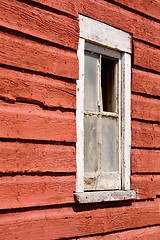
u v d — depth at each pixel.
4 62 2.25
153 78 3.52
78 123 2.73
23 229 2.30
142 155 3.34
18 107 2.34
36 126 2.41
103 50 3.09
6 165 2.23
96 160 2.96
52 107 2.54
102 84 3.34
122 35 3.21
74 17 2.76
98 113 3.01
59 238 2.51
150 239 3.31
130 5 3.29
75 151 2.68
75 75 2.71
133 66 3.33
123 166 3.16
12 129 2.27
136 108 3.31
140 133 3.34
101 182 2.97
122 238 3.02
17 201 2.28
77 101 2.73
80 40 2.80
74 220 2.62
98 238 2.81
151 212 3.36
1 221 2.20
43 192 2.43
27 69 2.39
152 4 3.55
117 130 3.18
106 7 3.07
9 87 2.28
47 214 2.46
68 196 2.59
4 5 2.29
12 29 2.31
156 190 3.44
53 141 2.53
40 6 2.52
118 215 3.00
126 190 3.13
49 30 2.55
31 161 2.38
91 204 2.77
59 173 2.56
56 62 2.58
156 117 3.51
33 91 2.42
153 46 3.56
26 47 2.40
